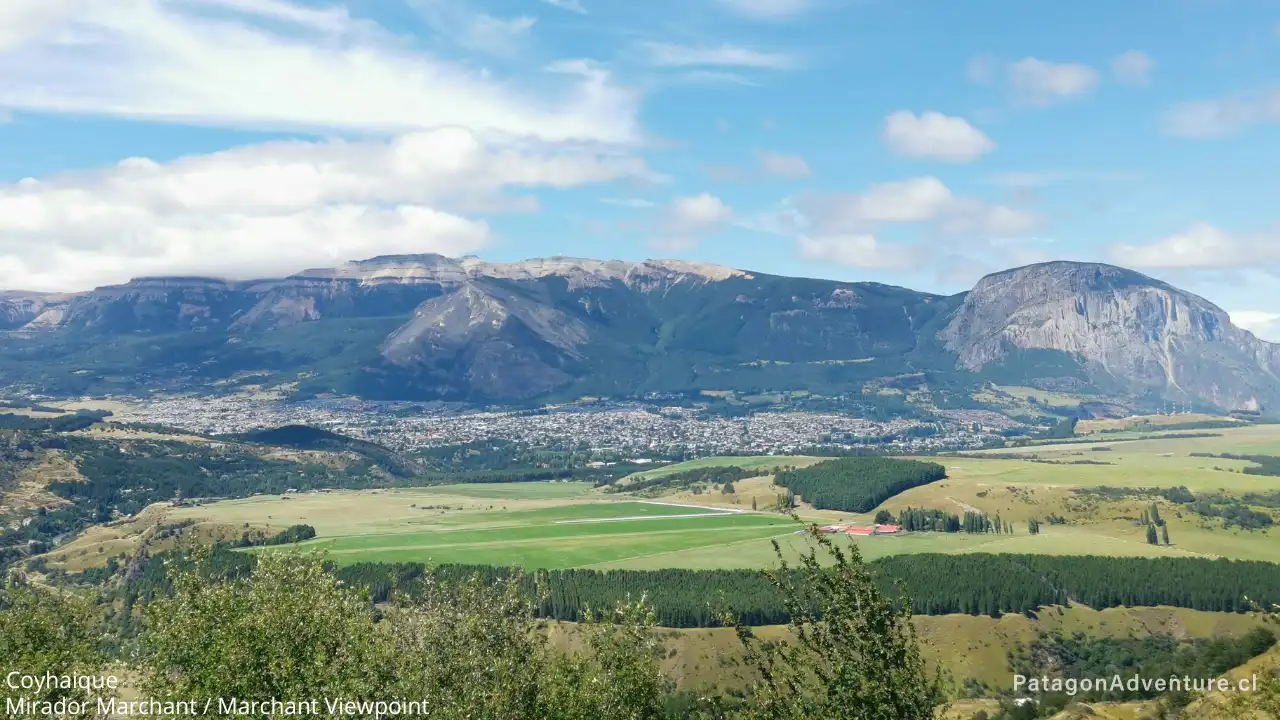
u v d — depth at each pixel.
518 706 74.44
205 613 79.69
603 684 76.88
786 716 56.12
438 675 73.94
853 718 52.50
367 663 72.19
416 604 81.81
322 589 83.69
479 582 83.31
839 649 55.19
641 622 83.50
